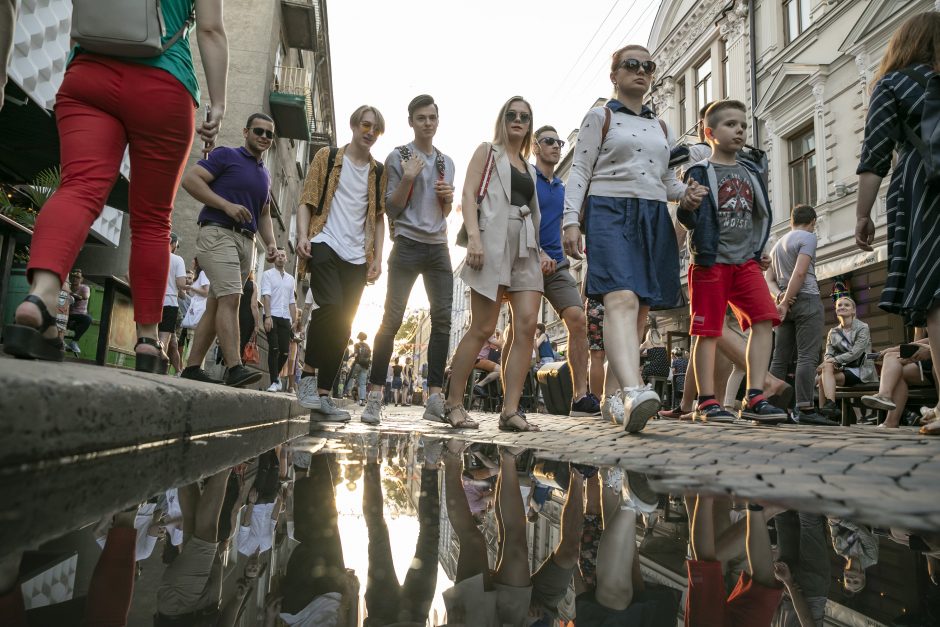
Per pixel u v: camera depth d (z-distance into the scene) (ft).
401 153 13.71
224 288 10.63
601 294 9.72
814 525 3.34
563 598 2.31
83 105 6.14
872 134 9.15
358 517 3.73
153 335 7.30
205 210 10.94
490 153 11.70
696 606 2.21
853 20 34.91
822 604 2.19
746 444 7.83
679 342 39.70
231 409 7.59
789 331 16.14
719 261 12.21
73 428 3.81
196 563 2.46
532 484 5.37
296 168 59.67
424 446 8.79
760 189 12.39
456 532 3.50
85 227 5.77
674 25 54.29
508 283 11.65
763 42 43.04
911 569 2.57
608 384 12.35
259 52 37.81
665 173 11.00
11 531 2.52
